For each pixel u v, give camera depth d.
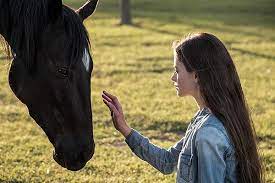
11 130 8.80
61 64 3.89
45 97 4.04
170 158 4.16
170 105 10.33
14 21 4.04
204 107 3.68
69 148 4.02
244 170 3.63
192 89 3.70
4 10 4.10
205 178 3.45
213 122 3.54
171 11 28.08
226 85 3.59
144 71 13.55
